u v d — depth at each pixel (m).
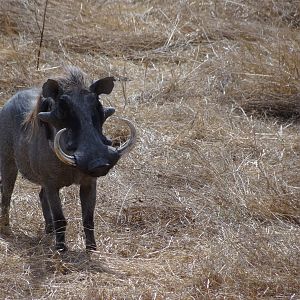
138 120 35.19
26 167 25.44
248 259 24.30
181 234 26.94
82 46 43.25
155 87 38.59
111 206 28.59
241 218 27.70
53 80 22.97
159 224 27.53
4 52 40.78
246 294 22.78
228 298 22.52
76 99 22.72
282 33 43.62
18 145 25.47
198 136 34.22
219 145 33.19
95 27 45.06
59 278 23.44
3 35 43.72
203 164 31.20
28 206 28.33
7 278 23.33
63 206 28.22
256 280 23.25
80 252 24.98
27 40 42.84
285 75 38.38
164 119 35.53
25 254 24.95
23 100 26.05
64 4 46.97
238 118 35.97
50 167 24.05
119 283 23.25
